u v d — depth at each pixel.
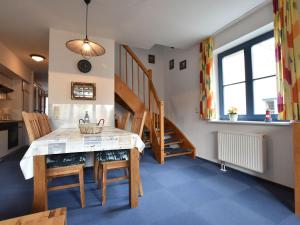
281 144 2.25
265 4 2.35
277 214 1.67
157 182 2.45
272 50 2.52
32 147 1.44
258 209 1.75
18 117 4.88
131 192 1.77
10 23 2.75
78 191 2.17
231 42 2.92
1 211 1.73
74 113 3.01
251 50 2.79
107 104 3.26
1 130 3.71
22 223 0.88
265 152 2.39
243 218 1.60
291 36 1.96
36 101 7.10
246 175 2.72
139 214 1.66
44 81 7.28
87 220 1.57
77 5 2.30
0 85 4.02
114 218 1.60
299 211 1.63
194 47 3.88
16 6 2.31
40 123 2.10
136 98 3.83
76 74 3.05
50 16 2.56
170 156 3.61
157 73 5.23
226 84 3.26
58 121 2.90
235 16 2.62
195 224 1.51
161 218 1.60
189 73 4.07
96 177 2.44
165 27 2.93
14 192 2.16
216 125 3.30
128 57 4.87
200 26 2.91
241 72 3.00
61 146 1.51
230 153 2.80
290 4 1.97
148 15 2.56
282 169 2.24
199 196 2.03
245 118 2.88
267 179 2.43
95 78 3.19
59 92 2.93
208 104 3.30
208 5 2.34
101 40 3.28
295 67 1.92
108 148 1.67
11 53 3.92
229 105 3.22
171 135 4.43
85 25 2.83
